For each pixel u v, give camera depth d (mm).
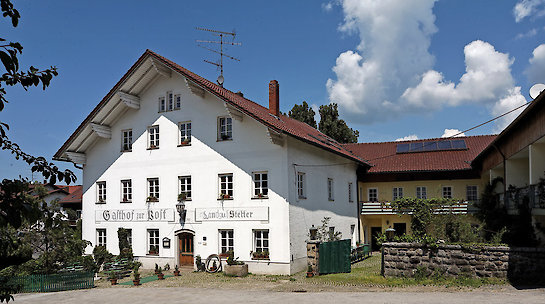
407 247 17734
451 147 33188
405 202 21484
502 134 18750
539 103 14648
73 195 38906
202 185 22844
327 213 25219
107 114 25297
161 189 24031
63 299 16422
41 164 4195
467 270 16312
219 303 14586
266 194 21359
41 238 18641
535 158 16422
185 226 23062
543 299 12438
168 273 22438
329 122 48656
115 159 25719
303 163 22625
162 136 24344
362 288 16438
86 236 26141
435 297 13859
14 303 15641
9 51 3416
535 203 16188
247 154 21828
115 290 18344
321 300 14367
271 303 14211
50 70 3883
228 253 21578
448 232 18078
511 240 17391
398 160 32812
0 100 3623
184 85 23938
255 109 24078
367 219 33094
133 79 24219
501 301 12555
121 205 25188
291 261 20531
